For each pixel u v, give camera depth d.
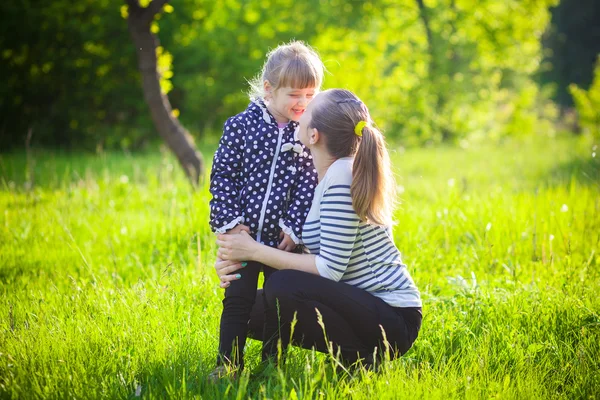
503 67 20.19
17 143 13.62
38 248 4.81
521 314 3.27
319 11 15.41
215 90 15.25
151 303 3.25
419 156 14.24
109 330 3.01
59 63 13.77
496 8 17.86
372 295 2.63
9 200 6.29
